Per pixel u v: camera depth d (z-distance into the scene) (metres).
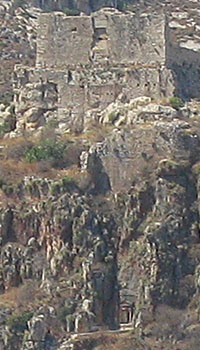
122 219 155.75
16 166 162.38
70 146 163.00
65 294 152.50
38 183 158.88
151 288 151.62
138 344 149.12
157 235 153.50
